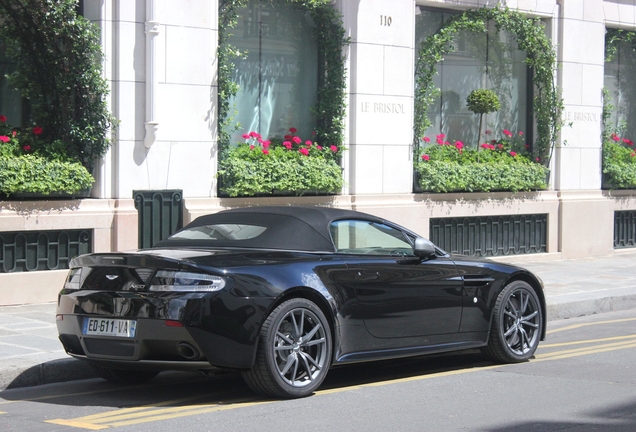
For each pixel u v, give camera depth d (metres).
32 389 7.97
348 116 15.31
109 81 12.58
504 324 9.00
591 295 13.52
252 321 6.97
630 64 20.41
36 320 10.65
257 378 7.11
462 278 8.60
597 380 8.12
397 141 15.93
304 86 15.41
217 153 13.76
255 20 14.79
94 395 7.68
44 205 11.88
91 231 12.41
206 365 6.92
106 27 12.55
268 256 7.44
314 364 7.41
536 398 7.35
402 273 8.12
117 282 7.15
